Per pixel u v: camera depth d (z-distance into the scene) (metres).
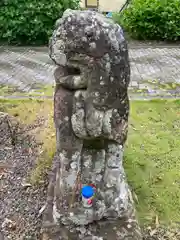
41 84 6.10
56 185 2.93
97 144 2.70
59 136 2.65
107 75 2.44
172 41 8.73
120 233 2.74
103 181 2.80
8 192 3.64
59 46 2.43
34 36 8.33
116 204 2.81
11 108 5.21
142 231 3.14
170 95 5.64
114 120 2.57
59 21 2.47
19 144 4.43
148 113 5.11
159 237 3.09
